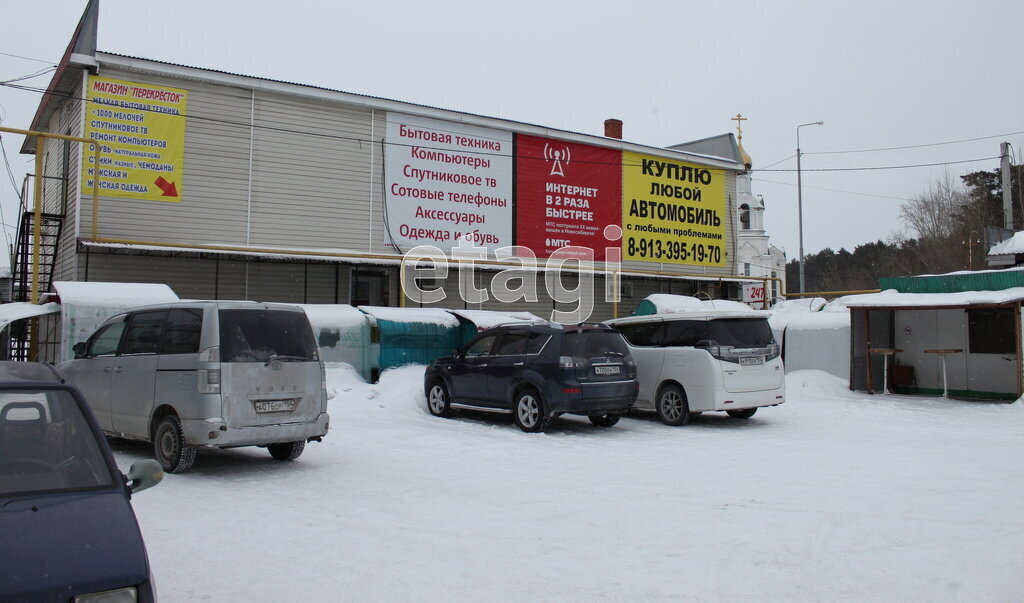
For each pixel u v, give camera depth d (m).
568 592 4.66
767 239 58.06
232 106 16.94
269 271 17.83
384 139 18.86
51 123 19.31
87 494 3.61
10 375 4.05
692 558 5.32
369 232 18.53
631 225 23.12
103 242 15.01
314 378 8.55
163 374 8.29
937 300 15.91
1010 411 14.14
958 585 4.76
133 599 3.21
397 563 5.18
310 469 8.52
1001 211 41.97
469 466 8.81
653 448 10.14
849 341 18.09
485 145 20.39
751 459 9.26
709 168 25.16
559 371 11.16
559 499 7.11
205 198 16.52
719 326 12.31
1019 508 6.68
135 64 15.71
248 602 4.45
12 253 19.14
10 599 2.95
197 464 8.76
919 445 10.35
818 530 6.00
